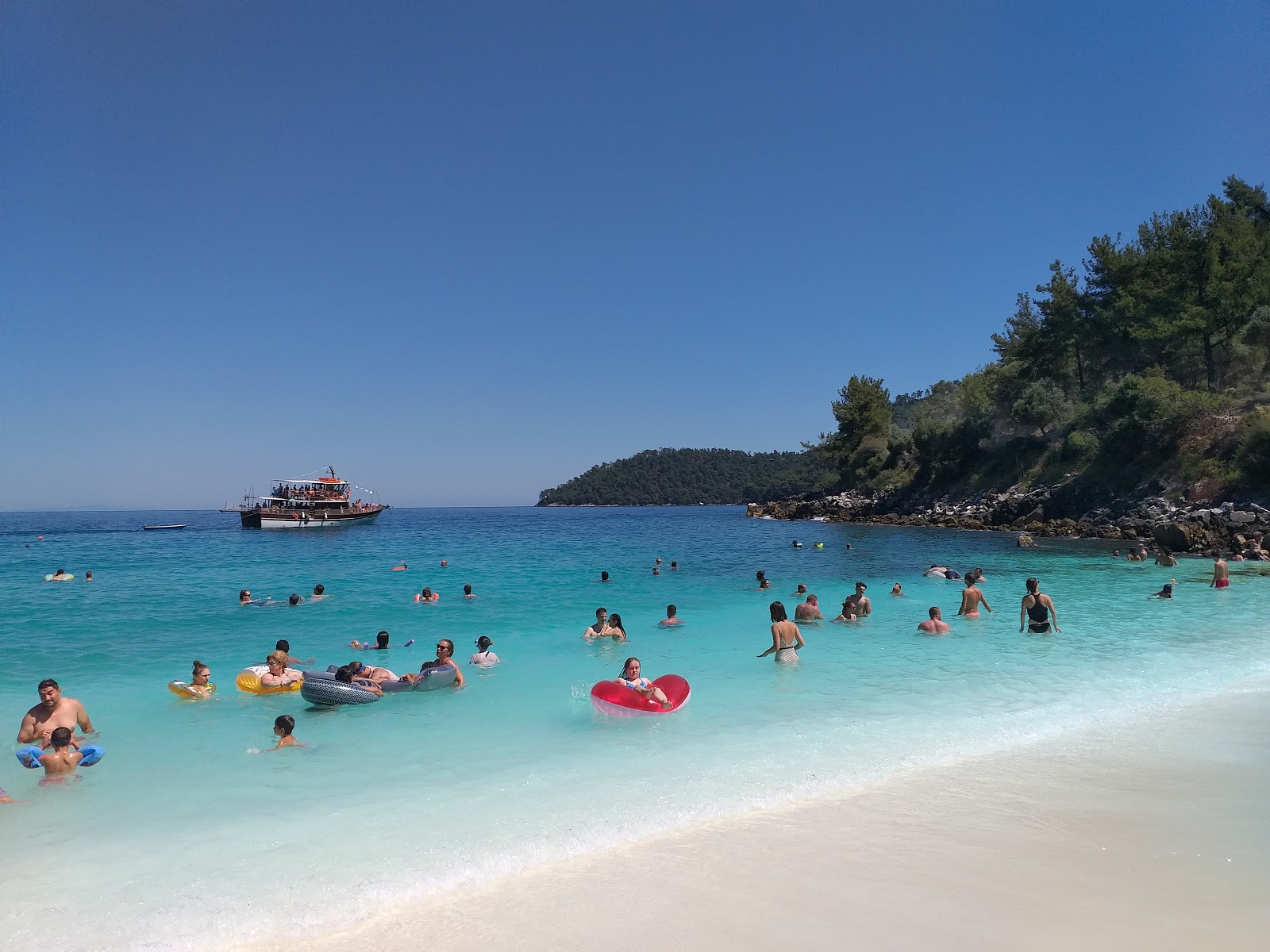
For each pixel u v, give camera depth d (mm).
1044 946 3912
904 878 4750
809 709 9172
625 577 25547
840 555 32562
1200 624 14883
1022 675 10789
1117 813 5750
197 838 5684
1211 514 31438
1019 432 57375
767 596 20547
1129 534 36562
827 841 5371
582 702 9883
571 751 7723
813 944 4008
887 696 9766
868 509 65938
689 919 4324
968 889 4586
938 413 74812
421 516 157625
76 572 28984
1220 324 40719
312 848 5465
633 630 15414
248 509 72500
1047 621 14125
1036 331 55844
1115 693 9641
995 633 14336
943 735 7957
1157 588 20172
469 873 5008
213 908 4609
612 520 98500
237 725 8945
